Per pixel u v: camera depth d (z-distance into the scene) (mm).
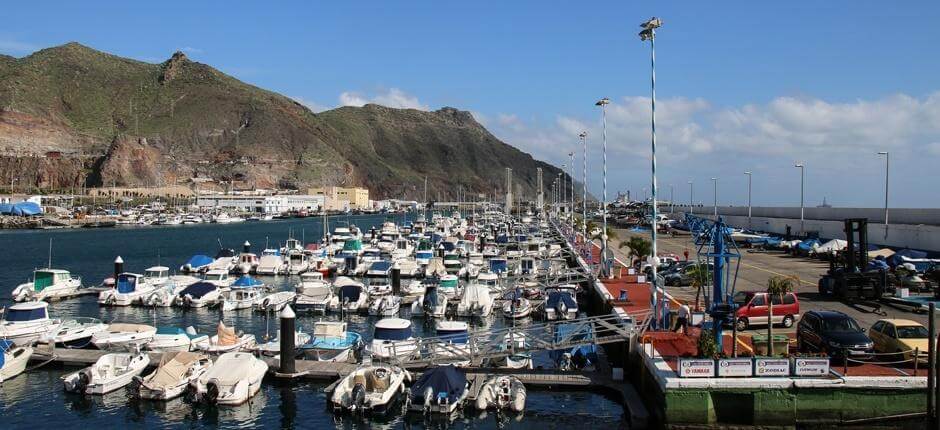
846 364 27641
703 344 28812
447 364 35219
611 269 62281
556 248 99500
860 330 30594
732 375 27359
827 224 90625
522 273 72812
